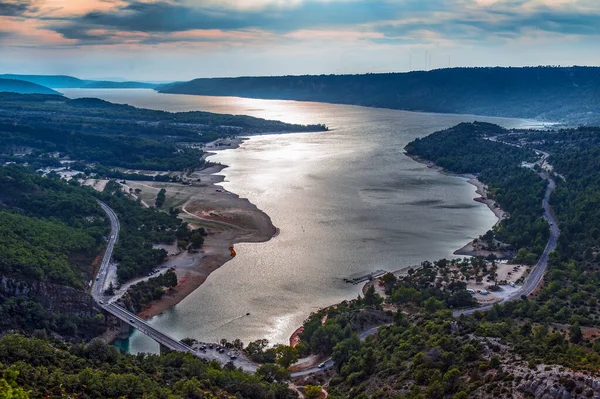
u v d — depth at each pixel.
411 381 159.38
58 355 159.12
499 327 193.00
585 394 121.00
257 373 184.38
